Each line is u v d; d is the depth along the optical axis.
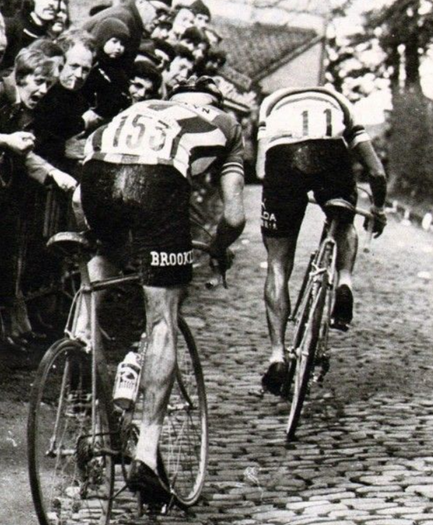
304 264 21.00
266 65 55.41
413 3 39.62
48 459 7.05
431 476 8.62
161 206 7.13
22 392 10.13
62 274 12.74
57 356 6.65
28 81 11.12
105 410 7.04
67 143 12.55
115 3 16.17
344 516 7.62
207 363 12.54
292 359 10.04
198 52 17.52
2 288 11.65
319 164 10.13
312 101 10.25
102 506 7.04
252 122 41.97
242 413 10.50
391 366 12.84
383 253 23.17
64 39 11.54
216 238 7.83
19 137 10.03
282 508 7.81
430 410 10.82
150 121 7.30
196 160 7.73
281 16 57.00
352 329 14.94
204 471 8.02
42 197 12.02
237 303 16.44
